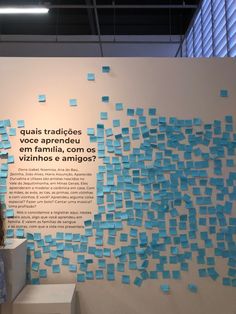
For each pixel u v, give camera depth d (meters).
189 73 3.10
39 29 6.45
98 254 2.93
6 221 2.93
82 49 6.22
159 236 2.96
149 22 6.29
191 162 3.02
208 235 2.97
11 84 3.04
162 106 3.07
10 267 2.43
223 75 3.11
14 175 2.97
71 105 3.04
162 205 2.98
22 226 2.94
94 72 3.08
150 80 3.09
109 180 2.99
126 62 3.10
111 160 3.01
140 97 3.07
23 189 2.97
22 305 2.41
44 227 2.95
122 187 2.99
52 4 5.74
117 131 3.03
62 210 2.96
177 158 3.02
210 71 3.11
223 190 3.01
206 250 2.95
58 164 2.99
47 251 2.92
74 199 2.97
